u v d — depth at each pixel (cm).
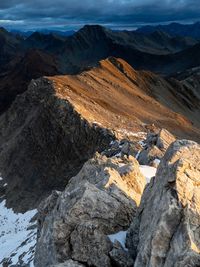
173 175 1872
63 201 2402
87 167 3381
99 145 7200
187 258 1534
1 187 8094
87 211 2152
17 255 3747
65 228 2122
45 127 8306
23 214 6681
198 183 1856
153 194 2011
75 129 7700
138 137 7544
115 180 2575
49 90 9225
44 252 2528
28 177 7825
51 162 7744
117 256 1966
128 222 2205
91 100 9400
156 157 4569
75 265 1941
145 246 1716
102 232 2116
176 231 1662
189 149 2103
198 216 1675
